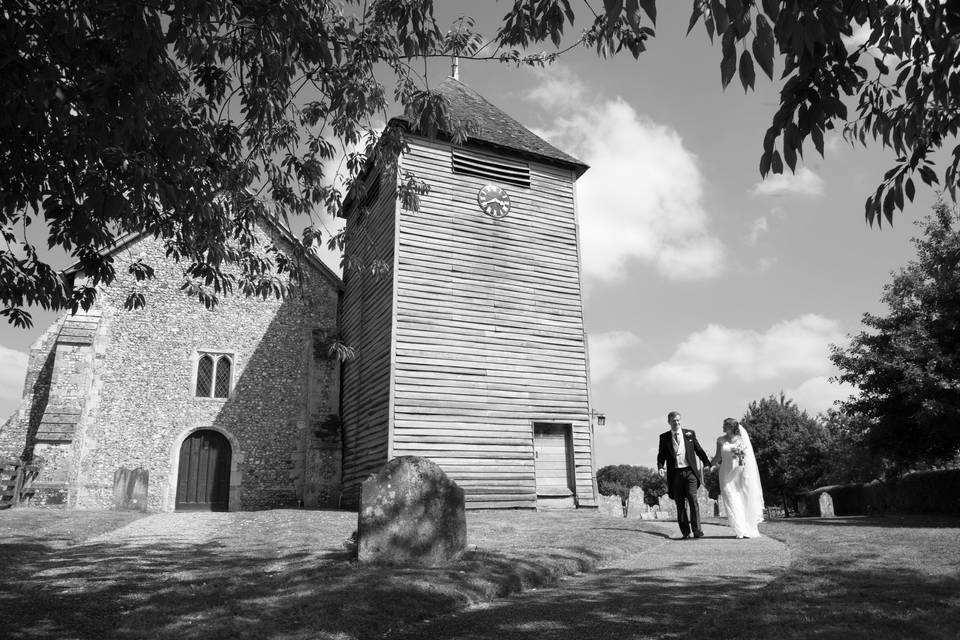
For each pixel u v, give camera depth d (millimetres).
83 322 20375
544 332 18703
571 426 18328
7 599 6336
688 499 10086
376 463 16859
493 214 18906
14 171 5781
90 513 15289
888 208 4820
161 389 20703
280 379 22047
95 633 5199
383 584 6094
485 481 16656
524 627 4914
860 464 26406
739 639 4180
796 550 8305
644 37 5156
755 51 3121
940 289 17969
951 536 8945
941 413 17422
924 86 4535
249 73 7250
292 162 8555
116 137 5332
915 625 4312
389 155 8617
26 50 4984
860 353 19766
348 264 9898
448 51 7871
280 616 5266
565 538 9617
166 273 21688
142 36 4996
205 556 8805
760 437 45938
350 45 7430
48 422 18641
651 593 5906
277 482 21078
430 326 17125
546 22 5027
